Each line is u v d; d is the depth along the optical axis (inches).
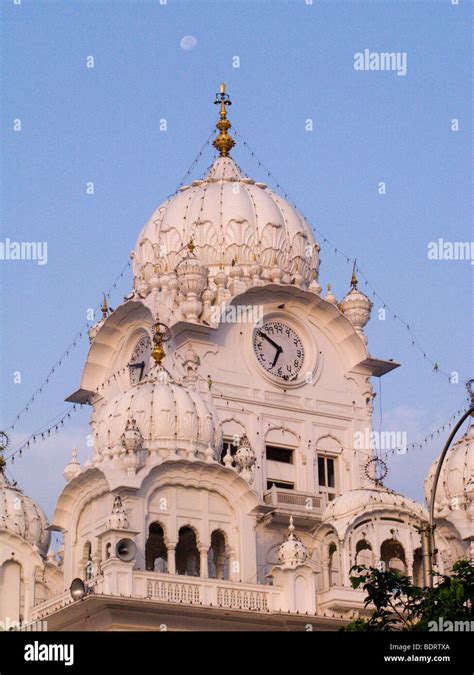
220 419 3430.1
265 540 3267.7
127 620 2800.2
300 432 3535.9
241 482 3139.8
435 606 2070.6
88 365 3690.9
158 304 3506.4
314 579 3011.8
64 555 3171.8
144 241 3791.8
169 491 3080.7
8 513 3540.8
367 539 3179.1
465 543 3479.3
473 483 3560.5
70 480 3201.3
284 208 3799.2
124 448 3070.9
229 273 3607.3
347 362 3668.8
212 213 3710.6
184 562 3240.7
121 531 2874.0
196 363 3432.6
